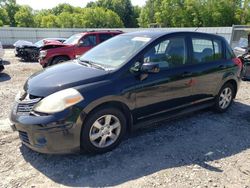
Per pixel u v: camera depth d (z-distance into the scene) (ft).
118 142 13.15
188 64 15.61
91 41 38.40
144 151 13.08
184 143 14.05
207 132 15.53
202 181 10.93
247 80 29.68
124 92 12.67
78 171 11.41
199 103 16.72
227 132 15.65
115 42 15.71
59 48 36.78
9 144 13.56
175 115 15.47
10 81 29.71
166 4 221.05
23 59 51.96
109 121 12.62
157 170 11.58
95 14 274.77
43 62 36.68
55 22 274.57
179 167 11.84
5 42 96.63
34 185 10.52
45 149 11.32
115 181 10.80
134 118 13.52
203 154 13.04
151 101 13.89
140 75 13.20
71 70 13.33
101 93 11.96
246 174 11.58
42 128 11.02
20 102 12.02
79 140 11.76
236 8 197.67
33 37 99.50
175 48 15.14
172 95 14.80
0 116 17.61
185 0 213.05
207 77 16.53
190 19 211.00
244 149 13.74
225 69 17.76
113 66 13.37
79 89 11.72
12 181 10.72
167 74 14.35
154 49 14.14
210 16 201.46
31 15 255.91
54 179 10.88
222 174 11.48
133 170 11.54
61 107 11.18
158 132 15.23
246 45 35.09
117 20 282.56
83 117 11.59
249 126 16.65
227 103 18.84
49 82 12.16
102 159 12.32
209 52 17.08
